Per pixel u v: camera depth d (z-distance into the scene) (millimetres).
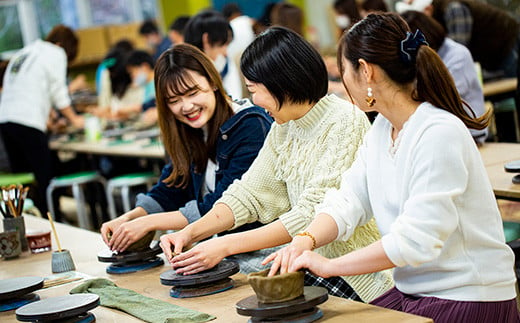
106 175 6855
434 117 1794
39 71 6375
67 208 8117
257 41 2328
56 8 10344
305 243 1988
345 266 1825
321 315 1795
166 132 2855
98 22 10508
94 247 2967
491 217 1854
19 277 2463
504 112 5449
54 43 6527
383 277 2361
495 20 5547
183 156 2873
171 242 2385
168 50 2740
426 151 1771
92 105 8273
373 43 1839
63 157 8883
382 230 1982
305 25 10617
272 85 2291
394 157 1907
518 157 3332
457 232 1825
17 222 3125
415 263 1761
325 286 2416
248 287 2148
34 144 6391
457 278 1839
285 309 1732
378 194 1972
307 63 2293
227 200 2514
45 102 6453
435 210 1740
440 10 5289
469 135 1811
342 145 2314
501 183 2811
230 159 2770
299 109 2350
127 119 7164
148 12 10594
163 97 2752
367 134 2068
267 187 2539
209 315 1907
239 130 2734
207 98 2721
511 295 1893
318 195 2283
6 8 10219
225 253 2211
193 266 2170
